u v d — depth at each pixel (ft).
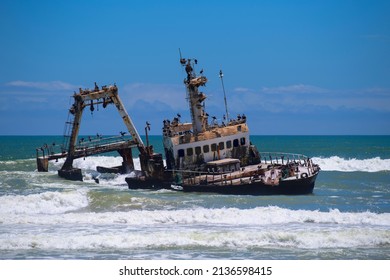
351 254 236.63
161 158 406.21
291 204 338.13
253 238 254.68
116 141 490.90
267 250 241.14
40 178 478.18
